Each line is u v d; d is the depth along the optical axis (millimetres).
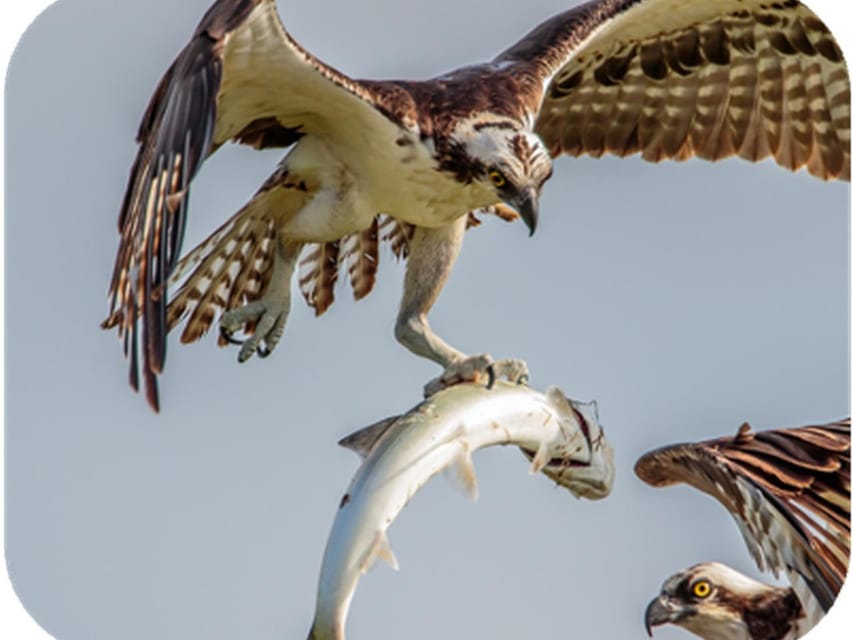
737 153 14875
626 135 14812
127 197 11891
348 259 13859
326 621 10930
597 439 12664
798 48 14414
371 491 11203
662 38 14320
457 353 13164
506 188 12594
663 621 15531
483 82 12891
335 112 12562
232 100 12539
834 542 13242
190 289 13555
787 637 15250
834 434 13680
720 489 13609
